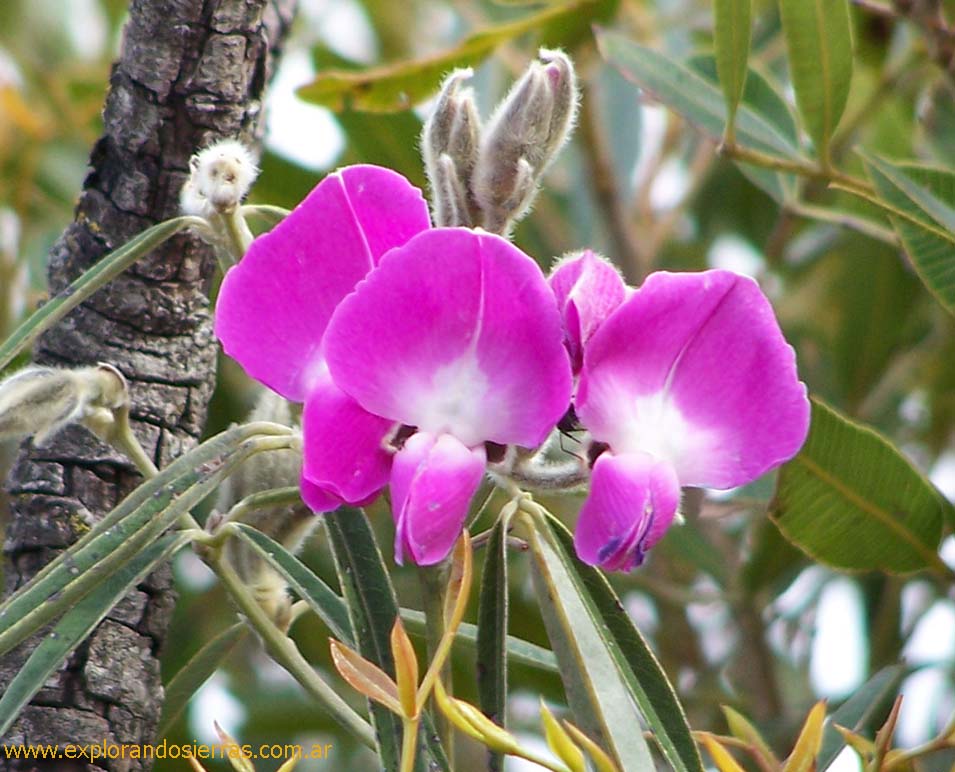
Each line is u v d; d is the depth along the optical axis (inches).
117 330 21.6
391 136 27.2
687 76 23.7
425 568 20.8
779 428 20.4
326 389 20.3
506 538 21.0
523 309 20.1
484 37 25.4
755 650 26.5
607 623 20.7
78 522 21.5
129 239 21.6
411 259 20.1
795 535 22.9
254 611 21.3
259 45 21.7
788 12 22.7
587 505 20.3
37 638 21.3
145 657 21.5
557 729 20.3
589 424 20.3
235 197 20.9
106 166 21.6
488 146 20.7
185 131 21.5
